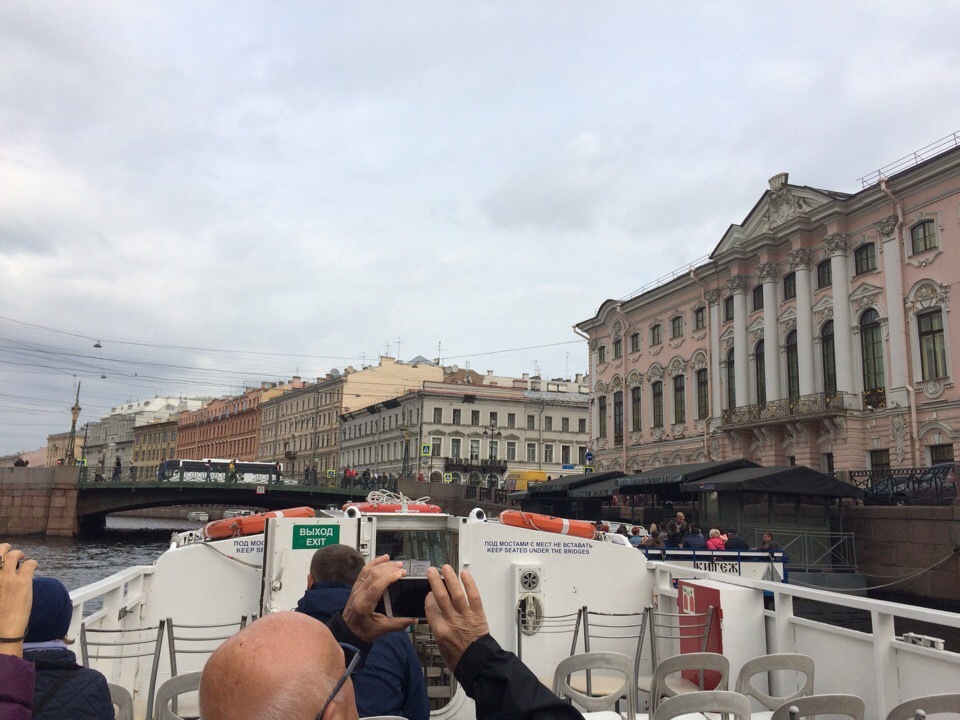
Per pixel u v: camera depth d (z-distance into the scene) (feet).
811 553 70.64
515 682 5.47
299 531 19.62
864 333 93.97
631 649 22.49
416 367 291.79
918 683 14.85
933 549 64.59
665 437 129.49
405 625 7.23
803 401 99.14
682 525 65.10
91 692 8.30
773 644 19.11
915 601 65.72
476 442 234.17
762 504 73.61
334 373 297.74
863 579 69.87
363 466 262.26
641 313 139.74
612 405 147.43
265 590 19.21
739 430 110.11
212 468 192.95
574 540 22.53
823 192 101.24
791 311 104.99
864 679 16.21
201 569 20.31
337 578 11.08
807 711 12.29
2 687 6.41
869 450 91.56
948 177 84.17
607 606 22.54
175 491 167.32
